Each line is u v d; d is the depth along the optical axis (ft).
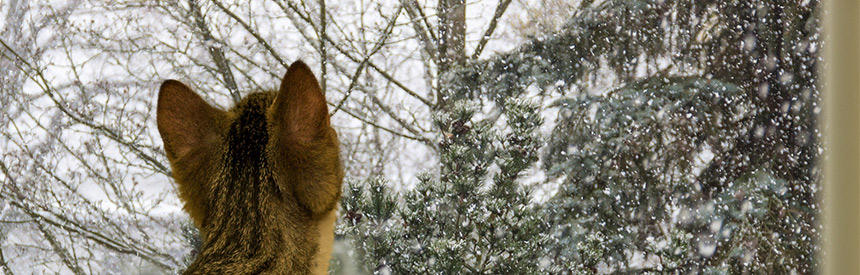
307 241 4.41
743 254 16.42
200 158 4.65
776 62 17.11
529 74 19.97
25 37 23.73
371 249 10.53
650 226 17.26
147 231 20.13
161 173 21.18
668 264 12.39
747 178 16.89
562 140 18.61
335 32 24.81
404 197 11.45
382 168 23.75
